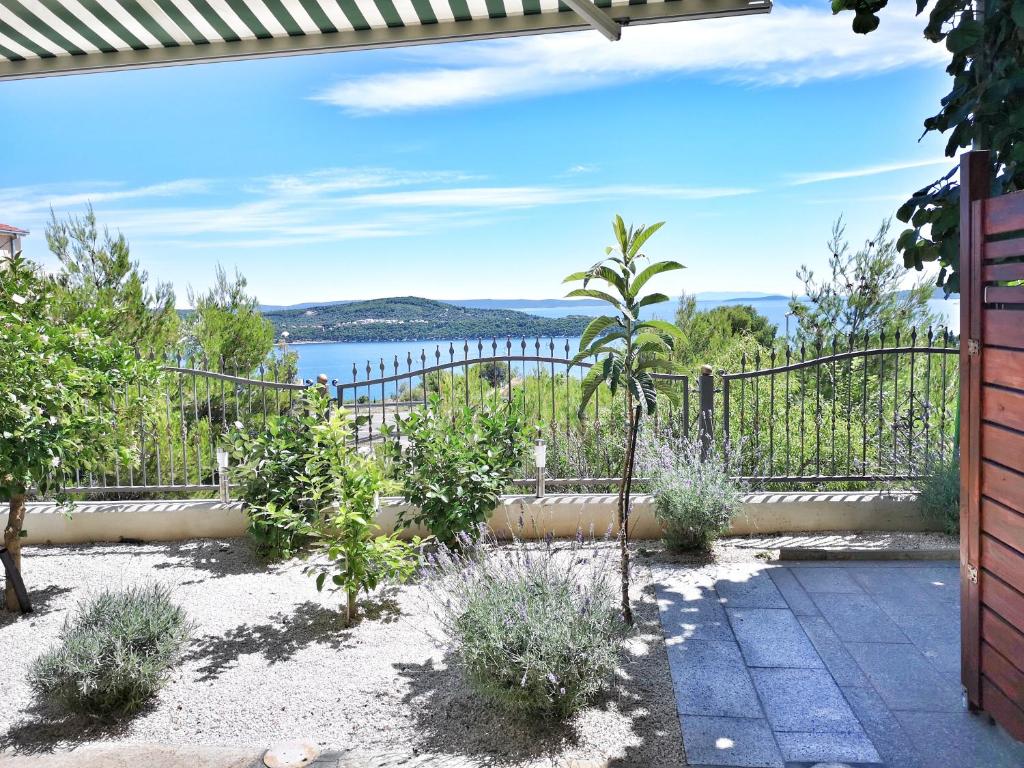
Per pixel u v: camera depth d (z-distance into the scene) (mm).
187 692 3525
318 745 3021
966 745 2863
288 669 3750
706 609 4301
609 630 3322
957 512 5363
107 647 3305
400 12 4160
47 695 3316
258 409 8602
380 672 3688
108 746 3027
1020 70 3748
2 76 4699
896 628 3971
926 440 5859
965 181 3006
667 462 5586
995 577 2887
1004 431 2781
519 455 5750
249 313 10031
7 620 4508
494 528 5852
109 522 5961
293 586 4977
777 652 3721
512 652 3057
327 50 4469
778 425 6949
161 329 8695
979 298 2930
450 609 3541
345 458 4723
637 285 3744
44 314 4918
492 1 4043
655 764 2799
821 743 2900
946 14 4109
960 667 3480
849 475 5883
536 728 3078
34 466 4188
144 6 3979
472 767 2818
